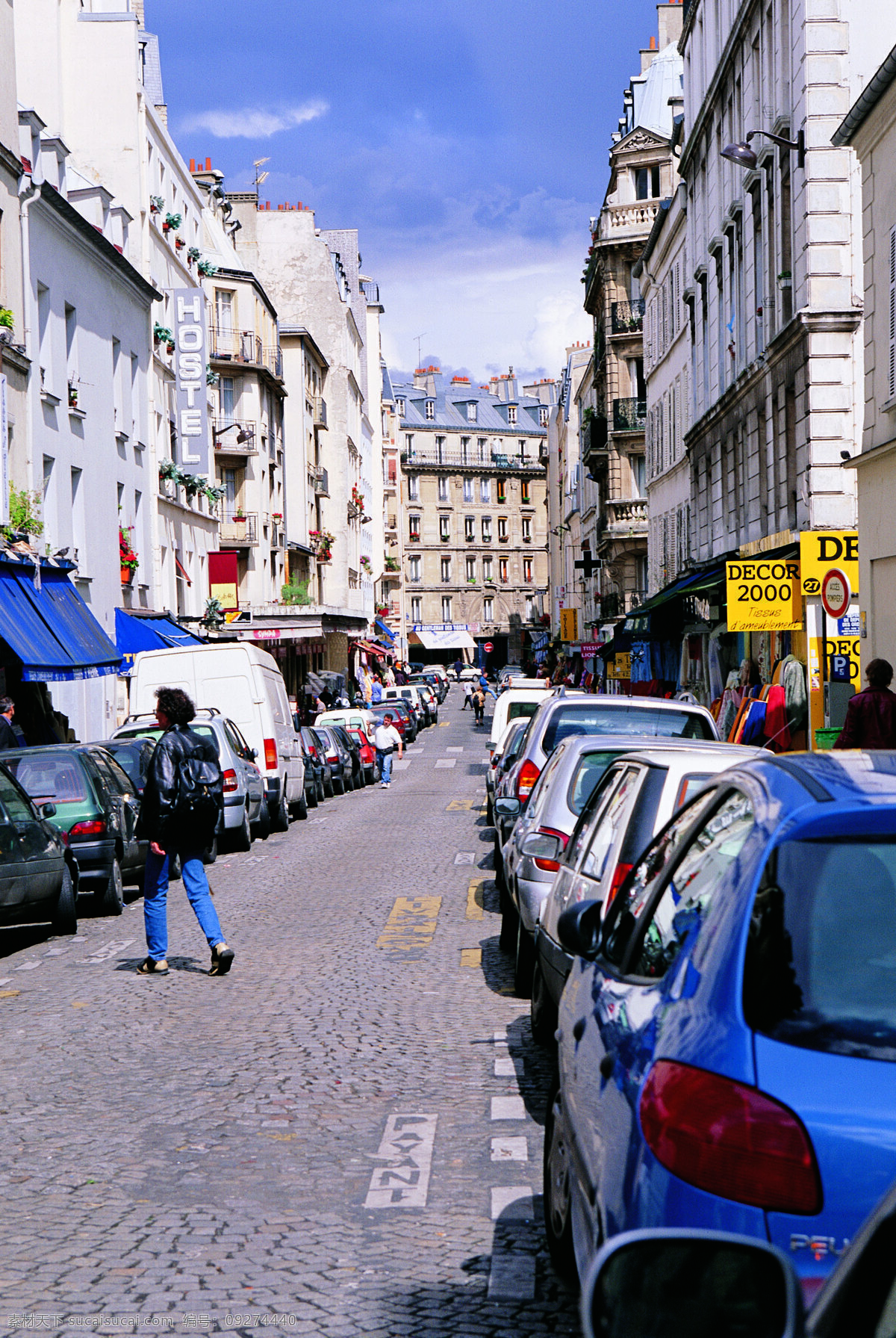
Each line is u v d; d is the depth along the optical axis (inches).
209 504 1898.4
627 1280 79.0
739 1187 108.7
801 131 906.1
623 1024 145.3
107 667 996.6
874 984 116.8
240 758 839.7
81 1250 203.8
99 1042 340.8
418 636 4916.3
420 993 389.4
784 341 960.9
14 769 595.2
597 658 2456.9
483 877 656.4
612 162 2261.3
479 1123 264.2
